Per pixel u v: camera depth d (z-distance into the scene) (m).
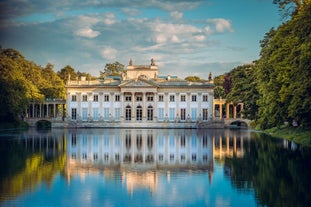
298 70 63.19
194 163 55.09
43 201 35.56
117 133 123.69
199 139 95.62
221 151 68.38
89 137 103.06
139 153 66.12
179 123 168.38
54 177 45.22
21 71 170.50
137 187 40.72
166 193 38.38
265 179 43.06
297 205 32.97
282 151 65.81
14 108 138.75
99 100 174.88
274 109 79.69
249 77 136.50
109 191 39.19
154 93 172.75
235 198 36.06
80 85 174.88
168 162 56.12
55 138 98.50
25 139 94.25
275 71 77.88
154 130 146.50
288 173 45.88
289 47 71.00
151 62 184.88
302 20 67.75
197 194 37.88
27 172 48.00
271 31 110.50
